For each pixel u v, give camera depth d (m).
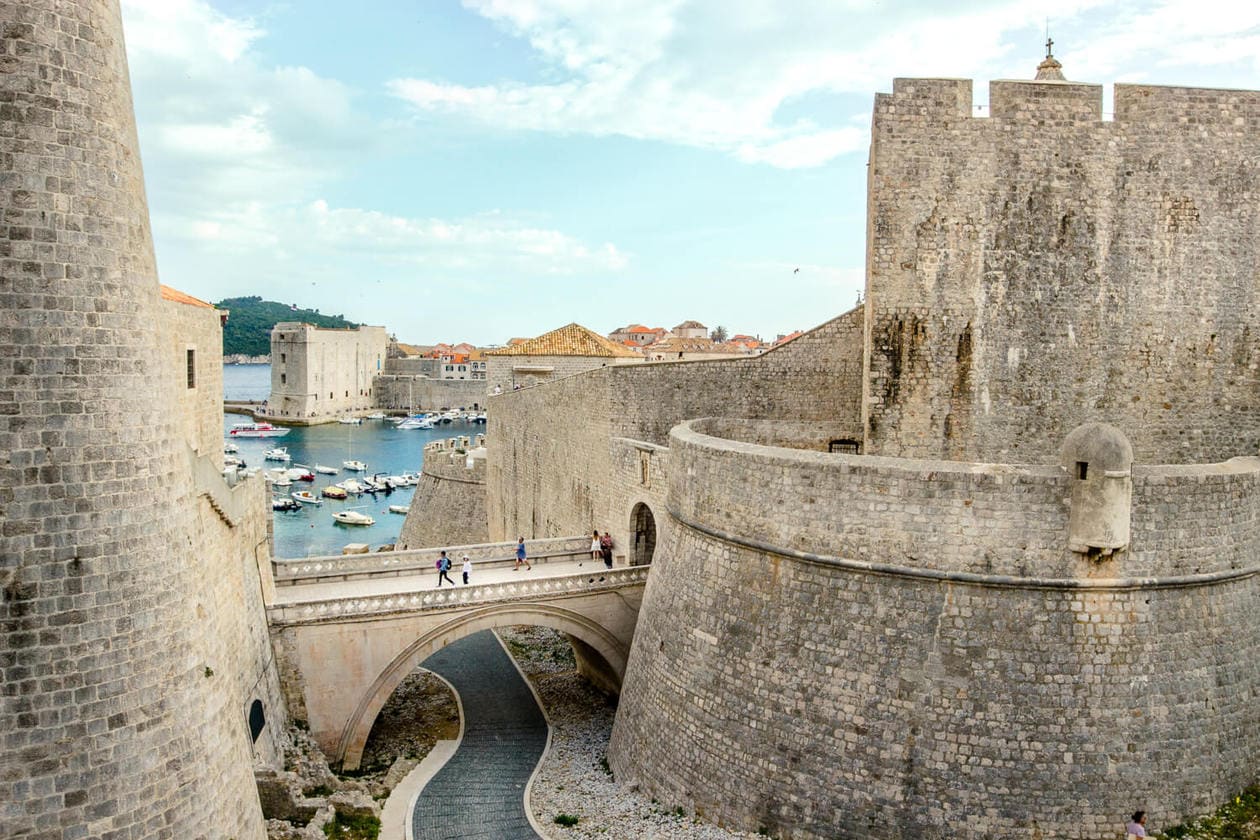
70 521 13.15
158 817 13.88
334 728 28.56
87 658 13.23
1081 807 18.39
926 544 19.78
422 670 38.88
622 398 37.31
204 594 15.95
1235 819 18.59
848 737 19.95
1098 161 29.12
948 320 29.36
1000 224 29.16
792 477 21.56
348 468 118.75
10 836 12.60
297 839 20.45
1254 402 29.72
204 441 25.78
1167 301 29.39
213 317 26.91
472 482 64.25
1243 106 29.33
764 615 21.94
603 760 27.91
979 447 29.48
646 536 35.28
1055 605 19.08
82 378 13.31
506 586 30.64
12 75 12.75
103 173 13.68
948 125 29.05
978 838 18.55
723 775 21.84
